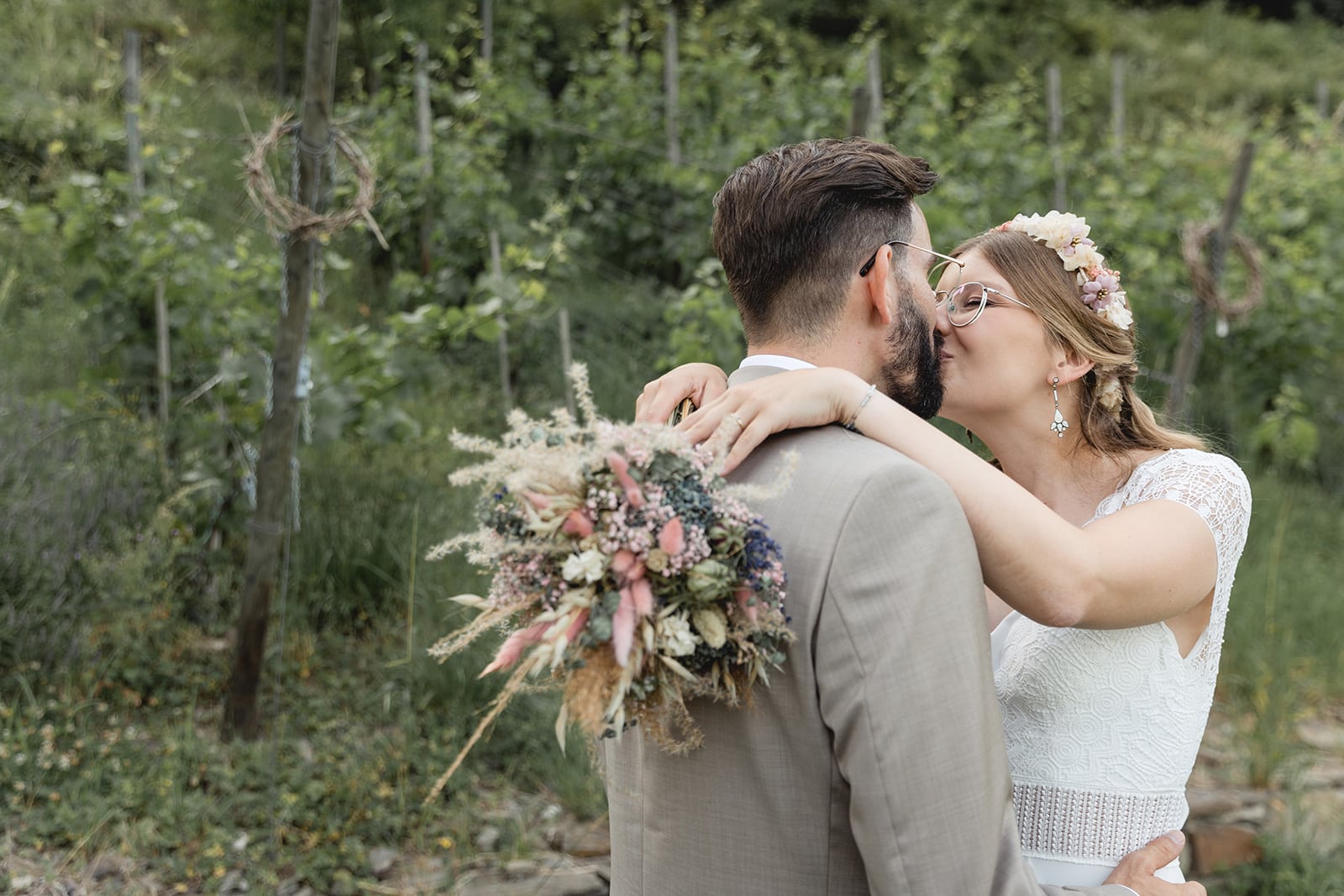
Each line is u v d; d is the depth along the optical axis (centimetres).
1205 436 175
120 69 751
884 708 104
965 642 108
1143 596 130
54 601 355
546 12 913
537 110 723
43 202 613
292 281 322
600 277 657
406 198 616
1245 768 392
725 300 464
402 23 763
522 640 108
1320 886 329
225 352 440
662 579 107
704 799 116
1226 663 450
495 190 612
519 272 471
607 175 690
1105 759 150
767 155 131
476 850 309
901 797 104
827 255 125
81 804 296
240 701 335
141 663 360
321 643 390
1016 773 154
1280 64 1388
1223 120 1170
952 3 1161
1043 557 121
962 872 104
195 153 639
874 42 778
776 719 110
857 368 129
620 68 738
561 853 312
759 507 114
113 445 422
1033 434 163
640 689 107
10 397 434
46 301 556
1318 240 727
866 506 108
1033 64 1184
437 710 358
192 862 285
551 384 563
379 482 447
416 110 678
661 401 146
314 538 411
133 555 377
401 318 409
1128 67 1266
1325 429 680
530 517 108
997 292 158
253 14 810
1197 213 724
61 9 794
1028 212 718
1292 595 496
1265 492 590
